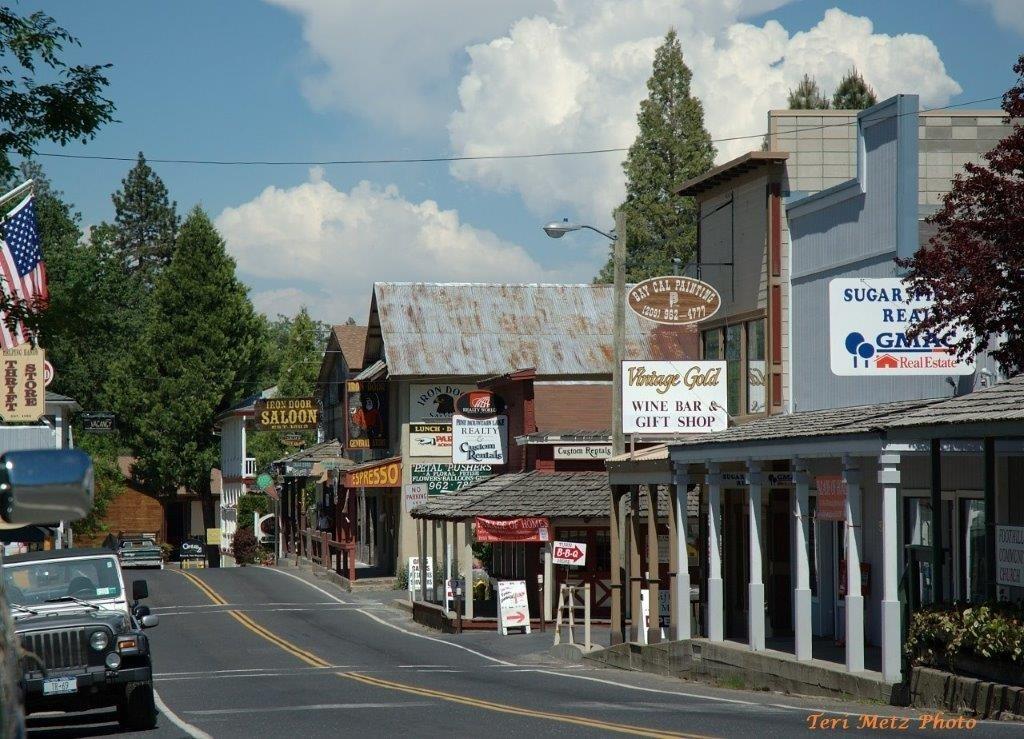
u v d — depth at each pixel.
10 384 45.03
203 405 95.38
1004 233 21.94
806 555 22.73
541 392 55.56
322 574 65.19
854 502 20.91
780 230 31.52
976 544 23.42
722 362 30.73
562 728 15.84
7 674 5.03
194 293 95.69
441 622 41.94
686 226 73.12
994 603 17.48
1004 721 16.16
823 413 27.25
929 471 24.56
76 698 17.31
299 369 91.50
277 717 18.42
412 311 60.75
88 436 93.62
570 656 32.34
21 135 18.81
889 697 19.31
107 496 86.81
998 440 20.30
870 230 27.50
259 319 99.25
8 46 18.27
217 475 104.69
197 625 44.03
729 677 24.72
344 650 35.84
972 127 30.69
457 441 47.84
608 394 56.22
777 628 30.80
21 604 19.11
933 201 30.56
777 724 16.05
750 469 24.83
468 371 58.09
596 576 41.91
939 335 23.81
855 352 23.80
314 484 78.88
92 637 17.34
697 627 29.62
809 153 31.97
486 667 30.44
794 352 30.94
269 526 89.12
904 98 26.28
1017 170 23.12
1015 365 22.30
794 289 30.97
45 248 91.81
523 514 39.53
